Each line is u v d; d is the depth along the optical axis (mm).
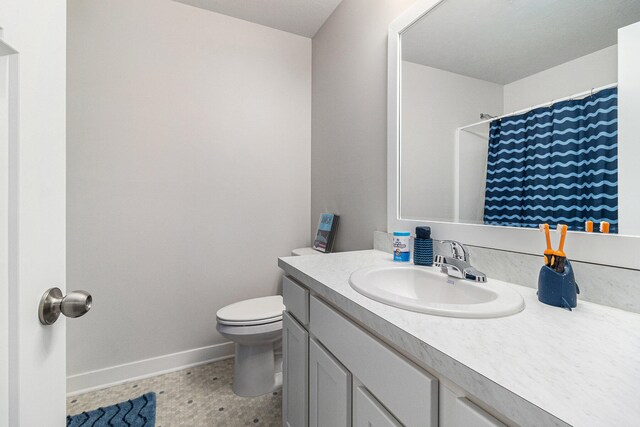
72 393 1619
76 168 1634
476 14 1019
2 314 368
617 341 506
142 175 1777
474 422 426
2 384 365
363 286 795
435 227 1167
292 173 2205
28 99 409
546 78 822
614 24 687
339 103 1865
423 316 616
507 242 910
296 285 1100
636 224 646
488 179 979
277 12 1952
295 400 1094
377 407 623
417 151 1257
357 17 1674
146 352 1800
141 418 1420
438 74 1158
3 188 369
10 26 371
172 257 1859
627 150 662
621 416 323
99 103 1673
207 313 1953
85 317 1669
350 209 1751
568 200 767
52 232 462
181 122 1867
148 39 1778
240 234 2043
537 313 635
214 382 1722
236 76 2016
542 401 347
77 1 1624
